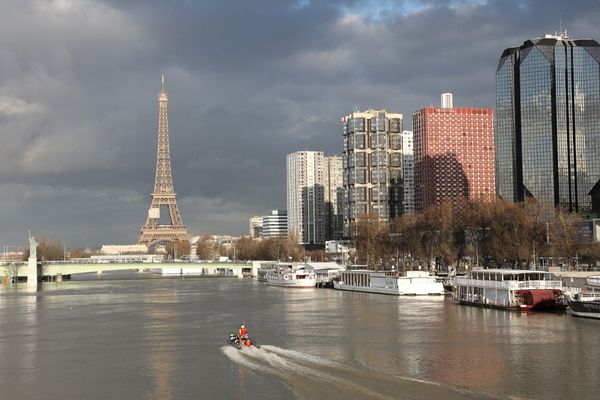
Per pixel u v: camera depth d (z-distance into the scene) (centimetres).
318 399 10350
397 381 11325
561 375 11706
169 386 11506
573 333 15912
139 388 11462
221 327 18762
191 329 18500
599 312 17900
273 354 13925
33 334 17975
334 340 15688
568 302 19275
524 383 11175
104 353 14838
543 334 15875
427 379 11481
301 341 15625
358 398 10331
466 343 14925
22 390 11519
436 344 14888
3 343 16438
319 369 12325
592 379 11400
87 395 11119
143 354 14612
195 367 13000
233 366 12900
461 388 10850
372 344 15038
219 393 10900
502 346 14450
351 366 12588
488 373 11900
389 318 19788
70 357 14412
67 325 19850
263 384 11350
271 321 19750
